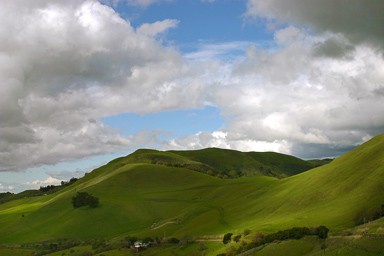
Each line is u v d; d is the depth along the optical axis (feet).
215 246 520.01
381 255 297.74
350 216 435.94
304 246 369.50
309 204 550.36
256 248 401.29
